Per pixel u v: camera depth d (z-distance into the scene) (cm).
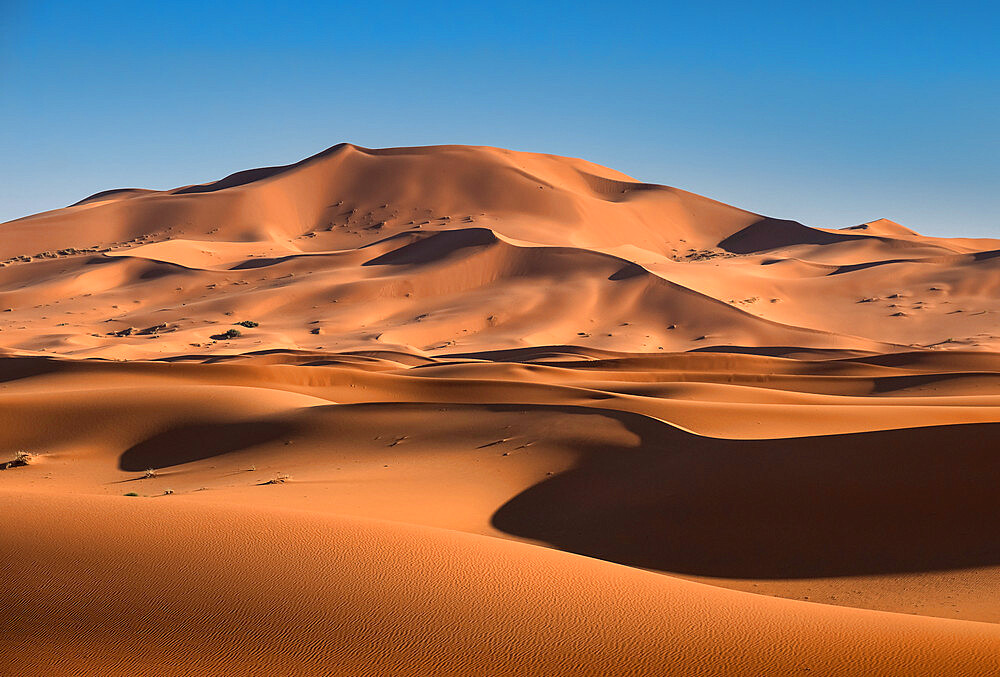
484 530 2811
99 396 5491
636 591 1493
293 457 4334
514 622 1266
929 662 1147
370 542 1641
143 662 1084
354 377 7019
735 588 2188
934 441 2998
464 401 5959
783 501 2756
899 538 2408
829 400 5997
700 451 3519
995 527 2372
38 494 1923
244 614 1243
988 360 11169
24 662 1073
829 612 1470
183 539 1561
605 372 8638
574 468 3556
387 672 1080
